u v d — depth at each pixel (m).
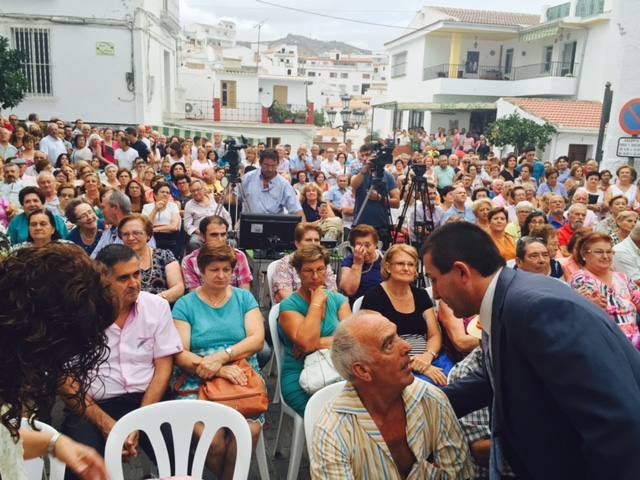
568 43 23.02
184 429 2.28
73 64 14.83
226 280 3.02
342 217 6.95
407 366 1.85
